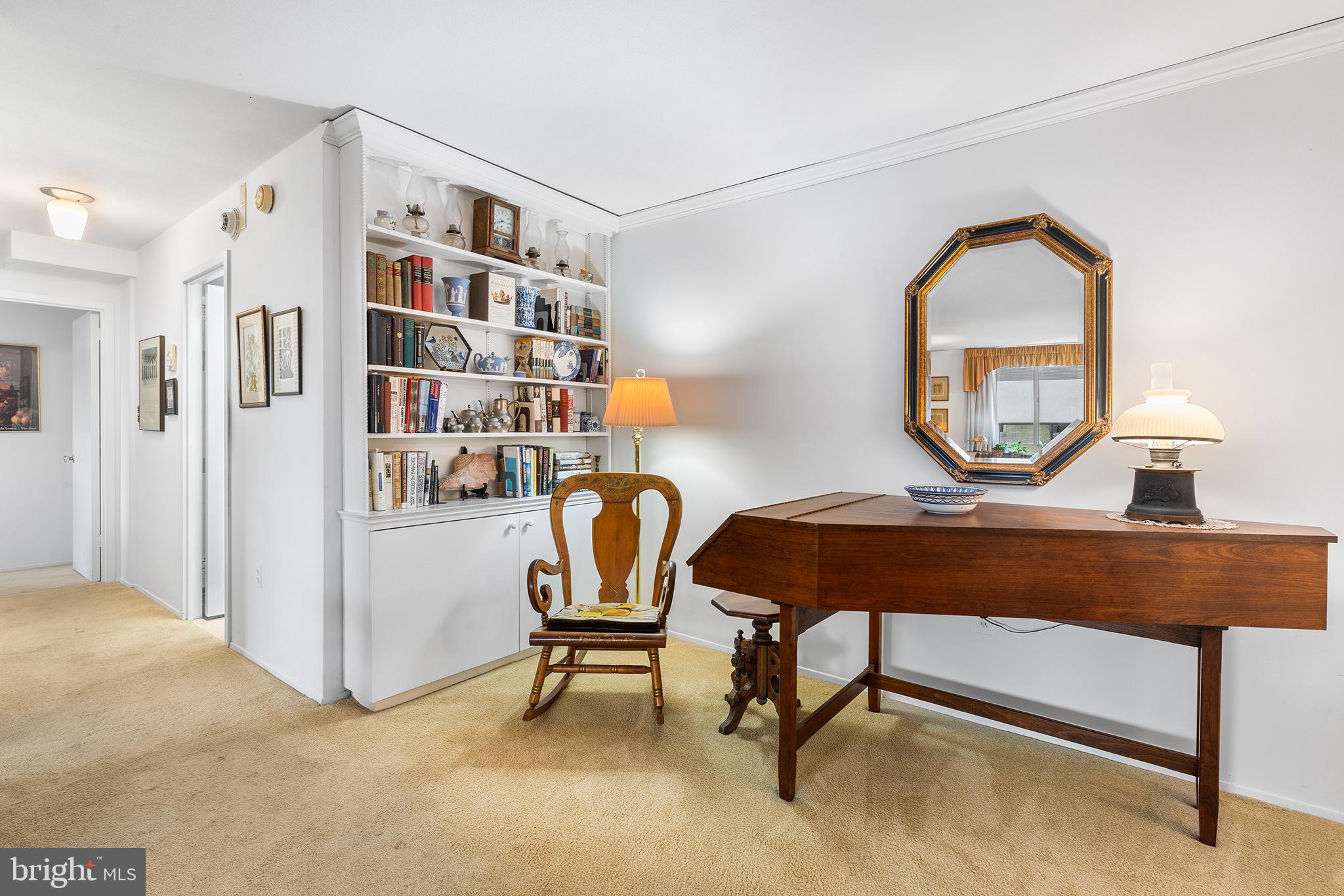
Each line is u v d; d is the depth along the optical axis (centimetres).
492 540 302
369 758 222
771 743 237
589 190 334
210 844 175
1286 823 192
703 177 315
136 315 441
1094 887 162
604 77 224
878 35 197
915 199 271
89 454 473
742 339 326
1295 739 202
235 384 320
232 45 204
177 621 376
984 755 230
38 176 310
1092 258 228
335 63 215
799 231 305
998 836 183
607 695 279
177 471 387
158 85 229
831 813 193
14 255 389
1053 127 238
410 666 268
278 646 293
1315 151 195
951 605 182
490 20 191
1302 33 192
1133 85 220
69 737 235
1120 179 226
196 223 358
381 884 160
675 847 176
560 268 354
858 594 187
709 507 341
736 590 209
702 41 202
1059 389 236
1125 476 225
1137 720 225
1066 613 176
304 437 272
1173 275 217
